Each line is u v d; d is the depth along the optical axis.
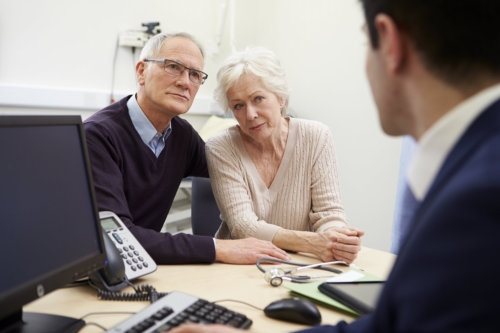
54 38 2.39
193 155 1.78
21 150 0.74
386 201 2.58
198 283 1.05
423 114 0.50
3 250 0.69
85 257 0.86
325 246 1.29
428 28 0.47
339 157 2.85
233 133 1.68
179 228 2.90
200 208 1.98
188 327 0.65
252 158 1.64
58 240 0.80
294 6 3.06
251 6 3.29
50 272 0.76
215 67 3.14
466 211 0.38
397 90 0.54
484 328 0.35
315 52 2.95
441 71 0.47
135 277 1.02
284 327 0.81
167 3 2.85
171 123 1.67
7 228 0.70
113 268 0.96
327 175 1.64
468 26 0.45
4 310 0.67
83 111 2.53
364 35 0.58
